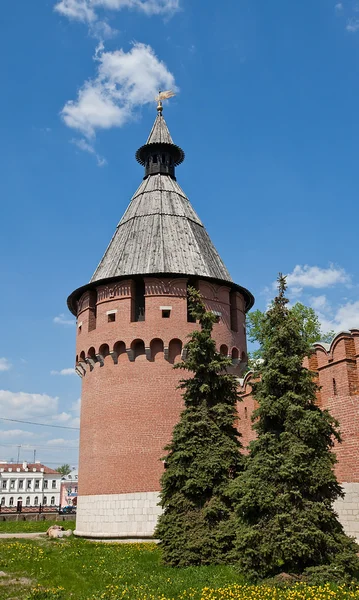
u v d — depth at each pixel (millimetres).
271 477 17109
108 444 31469
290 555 15891
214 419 22375
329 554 16188
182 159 41656
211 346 23031
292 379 18234
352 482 20516
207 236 38844
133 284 33594
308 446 17312
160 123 41969
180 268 33844
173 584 16766
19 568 20219
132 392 31656
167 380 31594
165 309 32406
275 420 18422
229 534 19484
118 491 30344
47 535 34594
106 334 32969
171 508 21328
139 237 35812
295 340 18938
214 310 33750
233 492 17547
